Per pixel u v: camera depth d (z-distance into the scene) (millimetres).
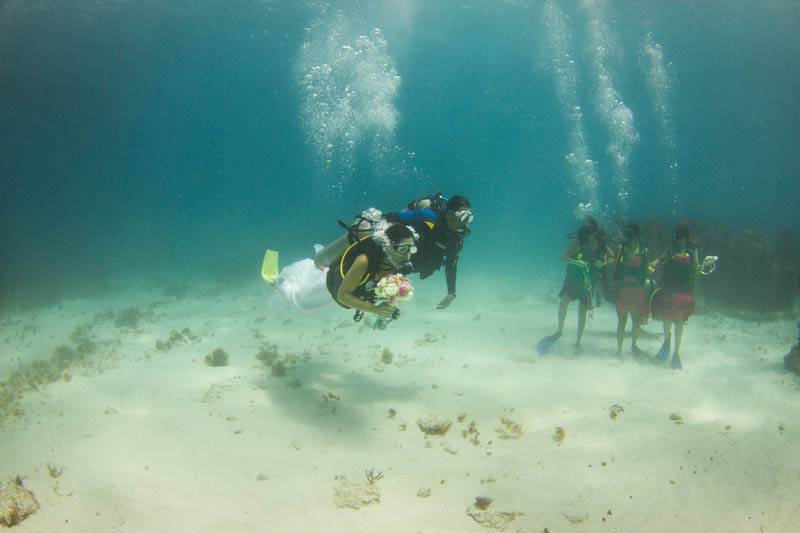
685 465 4102
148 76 36719
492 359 7027
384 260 3961
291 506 3521
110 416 5059
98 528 3240
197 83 43531
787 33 25531
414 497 3672
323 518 3383
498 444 4539
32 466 4016
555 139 85312
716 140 67375
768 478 3889
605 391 5789
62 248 28734
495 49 31828
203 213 88062
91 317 11312
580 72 37062
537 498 3643
